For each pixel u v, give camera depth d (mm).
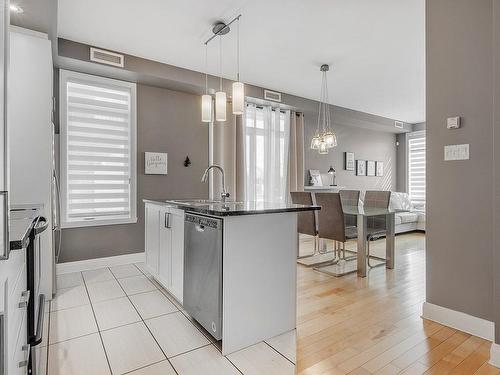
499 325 1811
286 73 4301
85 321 2357
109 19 2898
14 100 2555
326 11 2764
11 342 863
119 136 3939
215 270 1977
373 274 3646
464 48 2182
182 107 4422
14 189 2549
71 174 3643
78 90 3678
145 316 2451
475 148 2131
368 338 2119
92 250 3789
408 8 2715
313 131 6289
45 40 2664
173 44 3410
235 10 2750
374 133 7543
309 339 2119
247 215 2037
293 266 2273
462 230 2209
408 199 7211
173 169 4328
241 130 4887
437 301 2354
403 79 4539
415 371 1746
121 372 1743
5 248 709
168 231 2771
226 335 1940
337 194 3561
